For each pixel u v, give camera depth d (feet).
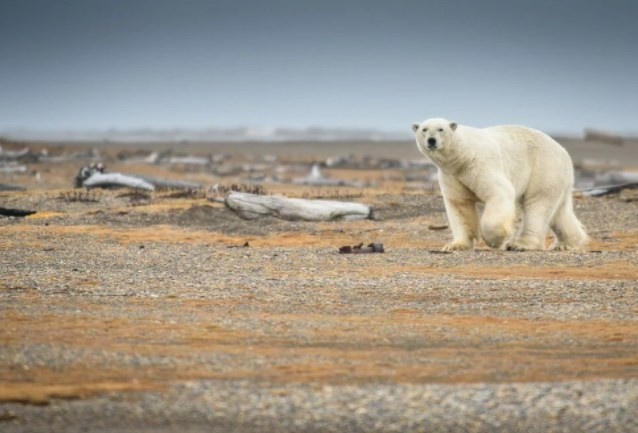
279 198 234.79
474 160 175.22
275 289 134.72
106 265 160.56
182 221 227.40
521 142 184.44
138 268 157.17
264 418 76.28
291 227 223.30
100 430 73.87
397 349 98.99
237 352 96.17
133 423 75.31
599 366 92.43
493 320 114.21
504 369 90.99
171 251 181.98
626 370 90.99
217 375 87.25
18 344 97.04
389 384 84.84
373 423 75.46
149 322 109.91
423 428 74.59
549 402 79.66
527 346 101.04
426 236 212.84
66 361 90.79
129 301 124.16
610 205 253.44
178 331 105.29
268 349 97.86
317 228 222.48
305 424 75.20
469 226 181.27
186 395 81.20
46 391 81.56
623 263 162.61
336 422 75.61
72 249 184.85
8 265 158.92
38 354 93.04
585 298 128.57
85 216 233.76
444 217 239.50
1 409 78.02
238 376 86.99
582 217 239.71
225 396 80.89
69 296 127.24
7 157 600.39
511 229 174.29
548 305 123.75
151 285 137.39
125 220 228.22
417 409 78.07
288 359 93.66
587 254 172.65
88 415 76.79
